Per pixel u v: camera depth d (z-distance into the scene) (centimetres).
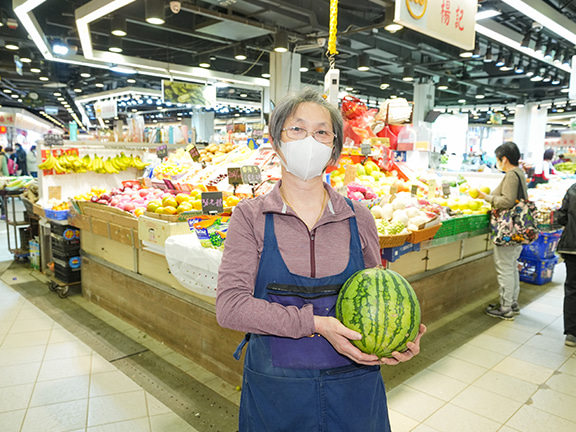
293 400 113
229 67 1239
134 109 2094
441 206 378
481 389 269
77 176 497
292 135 116
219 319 105
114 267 377
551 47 823
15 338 337
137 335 343
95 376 279
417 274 351
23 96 1638
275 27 782
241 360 261
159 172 444
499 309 396
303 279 113
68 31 883
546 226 489
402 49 1020
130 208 345
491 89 1416
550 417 240
